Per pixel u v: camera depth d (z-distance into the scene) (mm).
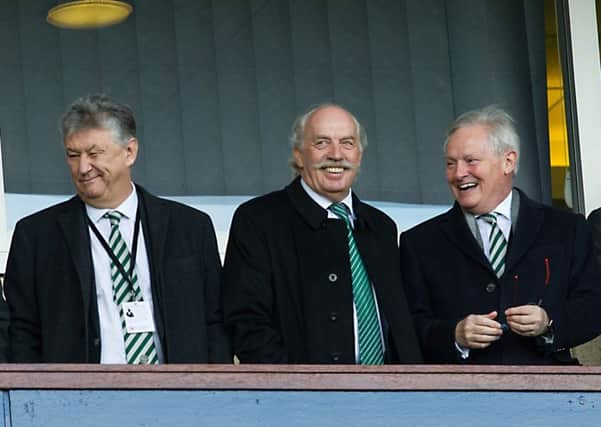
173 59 22094
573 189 22297
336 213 18328
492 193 18266
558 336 17750
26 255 17844
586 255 18297
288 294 17891
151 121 21938
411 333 17969
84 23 21969
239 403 15586
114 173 17719
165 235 17891
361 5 22500
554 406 15969
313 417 15688
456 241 18375
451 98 22453
